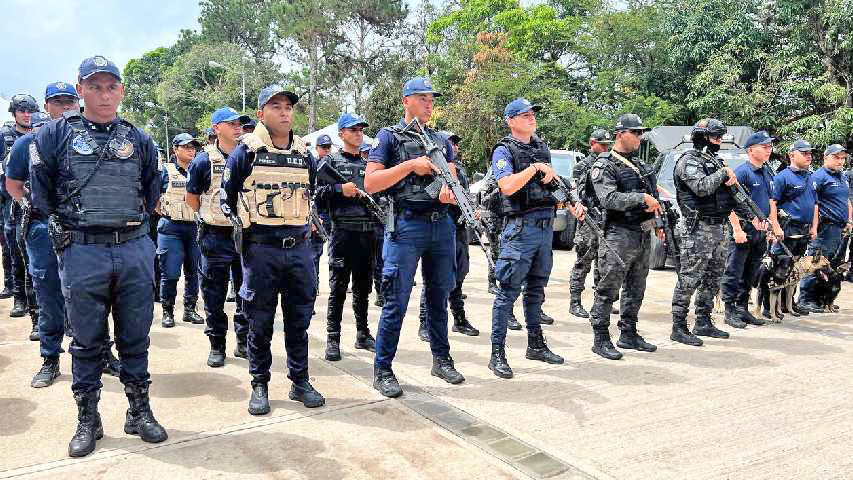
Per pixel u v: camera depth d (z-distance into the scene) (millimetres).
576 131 22641
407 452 3148
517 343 5352
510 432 3406
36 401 3803
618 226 4844
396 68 42219
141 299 3264
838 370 4578
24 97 5105
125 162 3160
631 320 5129
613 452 3178
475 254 11227
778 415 3695
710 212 5219
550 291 7781
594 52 23938
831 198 6969
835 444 3301
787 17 16938
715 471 2984
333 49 41344
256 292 3619
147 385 3346
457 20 36000
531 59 29375
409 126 4004
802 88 16016
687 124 21328
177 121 64750
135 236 3232
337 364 4699
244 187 3525
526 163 4336
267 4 48844
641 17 22391
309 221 3777
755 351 5090
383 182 3818
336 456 3094
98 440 3248
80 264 3072
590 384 4238
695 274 5258
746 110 16812
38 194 3059
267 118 3568
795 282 6238
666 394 4043
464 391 4082
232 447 3186
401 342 5363
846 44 15703
